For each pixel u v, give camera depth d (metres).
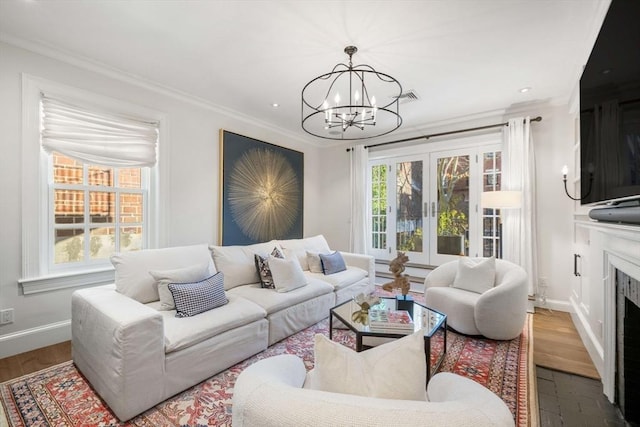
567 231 3.41
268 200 4.43
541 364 2.26
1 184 2.25
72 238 2.67
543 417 1.69
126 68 2.76
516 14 1.96
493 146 3.95
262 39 2.28
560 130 3.46
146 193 3.19
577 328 2.90
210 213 3.66
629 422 1.63
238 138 3.96
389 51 2.43
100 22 2.09
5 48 2.25
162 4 1.90
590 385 1.99
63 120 2.53
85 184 2.76
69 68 2.55
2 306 2.26
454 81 2.98
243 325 2.25
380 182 5.00
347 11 1.95
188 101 3.42
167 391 1.77
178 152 3.33
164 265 2.44
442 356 2.29
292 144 4.93
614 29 1.51
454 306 2.74
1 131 2.24
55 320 2.51
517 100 3.47
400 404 0.63
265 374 0.89
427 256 4.46
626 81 1.40
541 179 3.56
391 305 2.44
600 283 2.16
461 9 1.92
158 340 1.73
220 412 1.69
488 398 0.74
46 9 1.95
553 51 2.42
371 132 4.73
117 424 1.58
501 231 3.68
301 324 2.84
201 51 2.46
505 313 2.50
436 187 4.39
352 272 3.77
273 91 3.25
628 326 1.67
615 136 1.54
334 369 0.87
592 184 1.92
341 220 5.32
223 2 1.88
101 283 2.79
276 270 2.89
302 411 0.62
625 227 1.47
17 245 2.33
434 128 4.38
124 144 2.89
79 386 1.90
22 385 1.92
